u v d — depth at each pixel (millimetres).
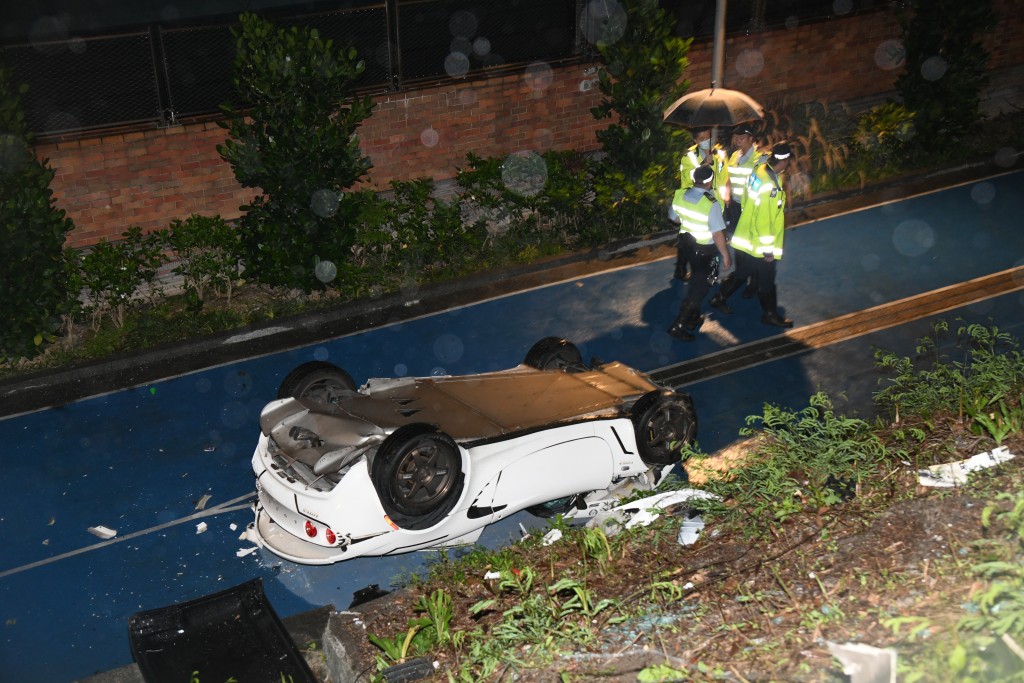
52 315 11781
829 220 15352
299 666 6363
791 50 18234
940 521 5812
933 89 16922
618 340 12016
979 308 12461
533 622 5602
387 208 13250
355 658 6129
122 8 13195
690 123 12562
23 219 11305
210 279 12734
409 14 14961
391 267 13305
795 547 5941
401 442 7215
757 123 15820
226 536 8773
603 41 14312
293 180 12398
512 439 7875
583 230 14328
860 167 16484
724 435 9969
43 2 12773
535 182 14508
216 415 10688
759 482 6676
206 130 13797
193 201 14086
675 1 17094
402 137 15375
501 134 16109
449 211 13633
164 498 9305
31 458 9984
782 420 7488
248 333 12156
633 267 13914
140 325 12117
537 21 15883
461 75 15570
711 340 11930
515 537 8562
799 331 12062
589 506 8445
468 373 11438
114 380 11398
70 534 8844
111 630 7762
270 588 8133
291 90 12086
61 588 8203
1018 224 14969
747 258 12047
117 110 13391
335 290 13086
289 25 14328
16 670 7383
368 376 11414
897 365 8852
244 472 9664
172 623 6691
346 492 7320
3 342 11281
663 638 5273
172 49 13508
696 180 11375
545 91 16172
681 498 7105
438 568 7348
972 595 4934
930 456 7059
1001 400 7750
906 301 12727
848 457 6730
